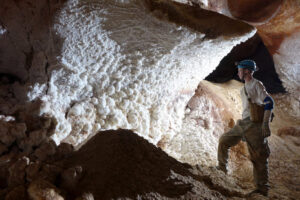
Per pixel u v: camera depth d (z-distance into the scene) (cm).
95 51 334
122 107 385
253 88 349
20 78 367
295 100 823
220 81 836
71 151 275
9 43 338
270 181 409
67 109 341
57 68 320
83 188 217
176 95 480
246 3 746
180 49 388
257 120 346
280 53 839
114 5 298
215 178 304
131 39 346
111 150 253
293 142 589
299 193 371
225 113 565
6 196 202
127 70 378
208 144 474
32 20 308
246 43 876
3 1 309
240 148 473
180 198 235
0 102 321
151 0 315
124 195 219
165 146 452
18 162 224
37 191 198
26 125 298
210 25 360
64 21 289
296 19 746
